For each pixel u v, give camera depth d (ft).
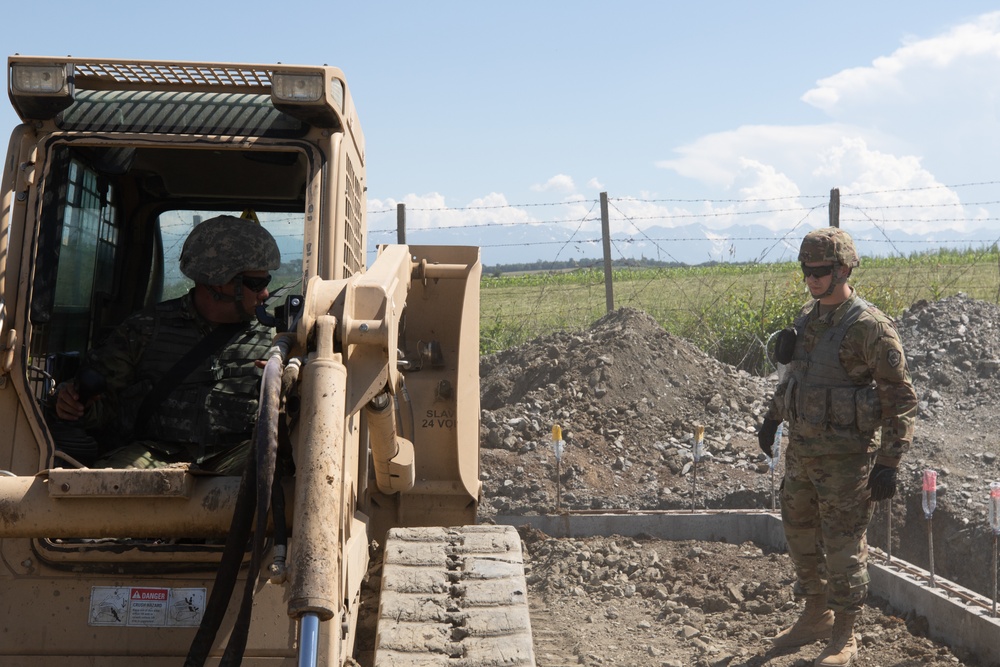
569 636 16.31
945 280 55.06
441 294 15.99
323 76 10.68
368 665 12.59
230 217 11.84
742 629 16.46
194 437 11.26
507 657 9.13
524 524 21.80
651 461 26.73
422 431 15.55
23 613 9.55
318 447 7.43
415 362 15.65
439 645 9.29
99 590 9.59
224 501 8.55
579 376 30.86
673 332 44.45
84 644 9.54
